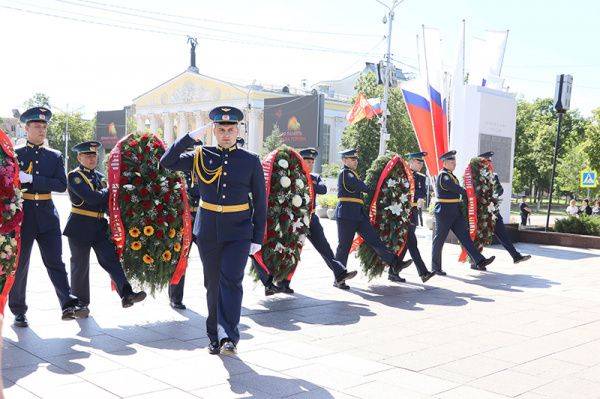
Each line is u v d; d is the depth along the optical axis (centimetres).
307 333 647
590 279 1037
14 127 5609
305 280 980
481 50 1759
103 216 697
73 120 7175
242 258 558
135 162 675
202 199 571
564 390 484
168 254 682
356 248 961
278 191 812
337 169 3978
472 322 708
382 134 2850
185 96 6144
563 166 4781
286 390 471
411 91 1633
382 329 669
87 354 552
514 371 530
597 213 2762
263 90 5584
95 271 995
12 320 666
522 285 968
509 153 1614
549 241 1592
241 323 687
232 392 464
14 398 441
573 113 5941
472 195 1119
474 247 1067
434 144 1614
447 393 473
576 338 642
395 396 464
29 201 634
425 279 947
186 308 748
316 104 4550
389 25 2797
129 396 450
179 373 505
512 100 1609
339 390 474
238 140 833
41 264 1053
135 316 702
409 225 964
